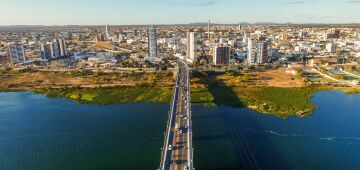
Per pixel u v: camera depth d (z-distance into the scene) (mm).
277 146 197375
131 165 175625
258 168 171000
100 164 177375
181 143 167375
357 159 181625
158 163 177375
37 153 192250
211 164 174875
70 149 196625
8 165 178875
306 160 180125
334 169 171000
